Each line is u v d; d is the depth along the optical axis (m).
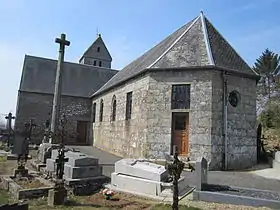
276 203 6.16
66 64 29.38
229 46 14.98
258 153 14.02
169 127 12.88
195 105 12.57
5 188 7.88
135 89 15.26
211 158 12.00
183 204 6.39
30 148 18.64
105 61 38.56
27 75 26.42
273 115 18.50
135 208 6.01
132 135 15.02
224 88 12.74
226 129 12.51
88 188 7.70
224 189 7.54
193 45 13.97
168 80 13.23
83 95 26.56
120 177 7.99
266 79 30.22
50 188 7.01
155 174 7.38
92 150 19.84
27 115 24.56
